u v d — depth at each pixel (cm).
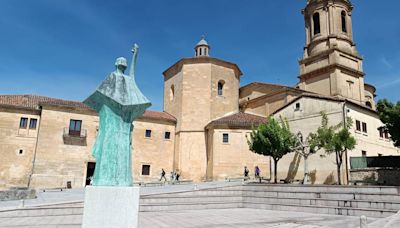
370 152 3197
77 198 2119
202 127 4394
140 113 799
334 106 3042
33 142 3897
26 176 3781
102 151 732
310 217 1631
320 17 4728
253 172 3919
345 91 4341
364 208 1678
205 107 4456
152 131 4453
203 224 1364
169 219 1529
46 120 3953
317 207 1853
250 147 3027
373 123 3362
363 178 2758
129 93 783
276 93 4425
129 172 754
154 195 1980
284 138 2803
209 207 2105
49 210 1545
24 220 1399
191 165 4284
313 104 3222
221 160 3969
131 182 755
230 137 4028
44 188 3603
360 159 2878
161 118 4506
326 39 4584
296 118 3347
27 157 3834
